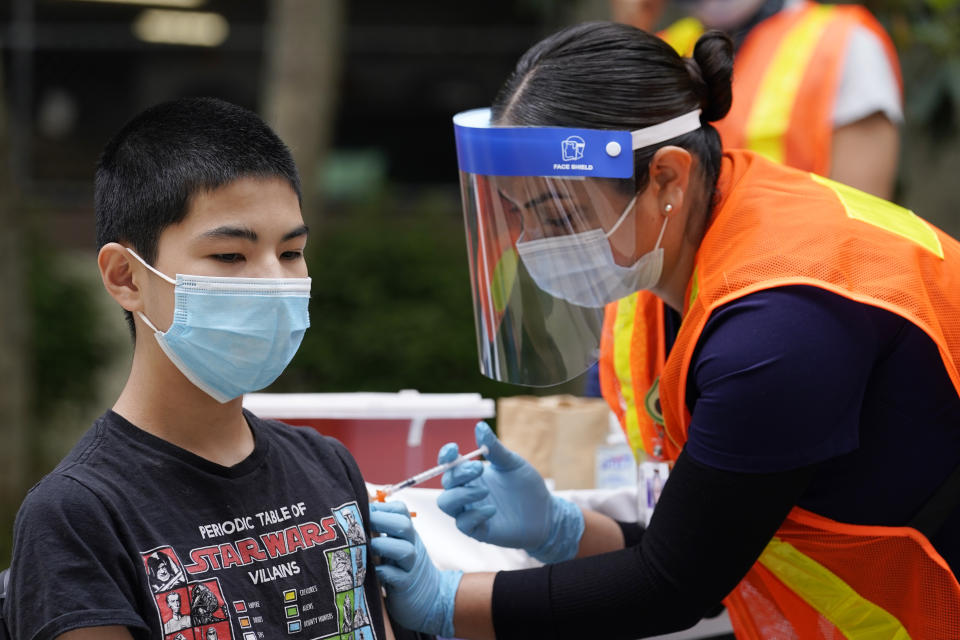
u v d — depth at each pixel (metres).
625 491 2.48
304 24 5.04
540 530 2.21
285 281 1.66
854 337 1.80
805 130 3.15
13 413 4.65
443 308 6.16
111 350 6.37
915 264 1.87
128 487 1.58
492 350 2.14
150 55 8.79
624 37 1.94
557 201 1.92
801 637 2.06
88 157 8.77
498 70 8.80
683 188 1.94
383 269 6.18
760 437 1.77
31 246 6.27
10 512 4.62
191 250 1.62
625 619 1.91
